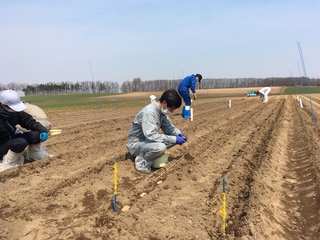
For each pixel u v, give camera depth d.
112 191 2.58
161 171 3.03
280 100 14.63
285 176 3.11
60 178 2.82
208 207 2.27
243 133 5.22
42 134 3.14
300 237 1.98
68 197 2.42
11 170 2.90
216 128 5.70
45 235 1.88
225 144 4.34
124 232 1.88
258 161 3.47
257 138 4.76
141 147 3.00
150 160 3.02
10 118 3.01
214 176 2.98
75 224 2.00
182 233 1.89
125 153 3.64
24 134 3.13
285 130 5.66
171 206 2.27
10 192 2.49
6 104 2.86
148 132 2.89
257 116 7.66
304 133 5.06
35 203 2.28
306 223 2.14
